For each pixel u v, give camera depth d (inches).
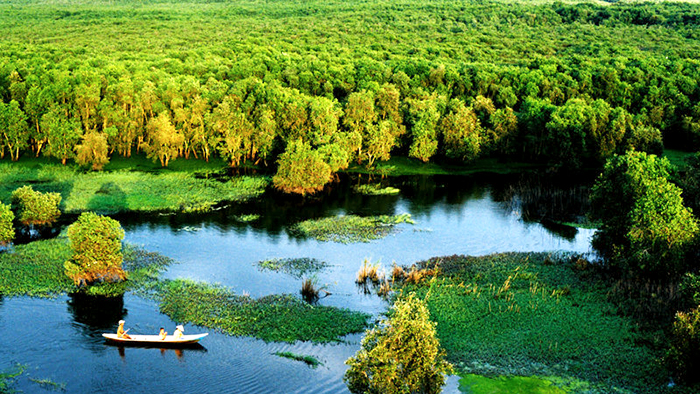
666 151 4653.1
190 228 2935.5
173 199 3358.8
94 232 2247.8
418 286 2314.2
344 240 2837.1
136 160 4040.4
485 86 4808.1
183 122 4052.7
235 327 1985.7
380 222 3112.7
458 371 1724.9
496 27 7160.4
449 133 4188.0
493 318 2046.0
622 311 2073.1
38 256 2509.8
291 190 3555.6
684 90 4874.5
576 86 4788.4
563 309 2106.3
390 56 5570.9
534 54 5738.2
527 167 4286.4
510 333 1948.8
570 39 6530.5
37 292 2194.9
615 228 2475.4
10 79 4173.2
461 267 2507.4
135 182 3614.7
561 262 2566.4
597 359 1780.3
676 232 2233.0
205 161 4106.8
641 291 2201.0
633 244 2326.5
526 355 1813.5
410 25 7027.6
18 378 1674.5
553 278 2385.6
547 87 4785.9
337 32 6628.9
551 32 6914.4
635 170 2472.9
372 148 4052.7
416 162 4311.0
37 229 2859.3
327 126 3961.6
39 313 2047.2
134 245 2682.1
